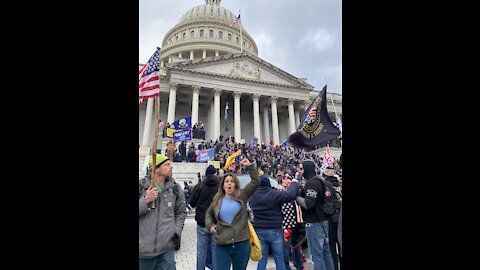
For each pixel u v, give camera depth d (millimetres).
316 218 4746
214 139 39750
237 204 4145
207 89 41781
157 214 3545
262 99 45719
